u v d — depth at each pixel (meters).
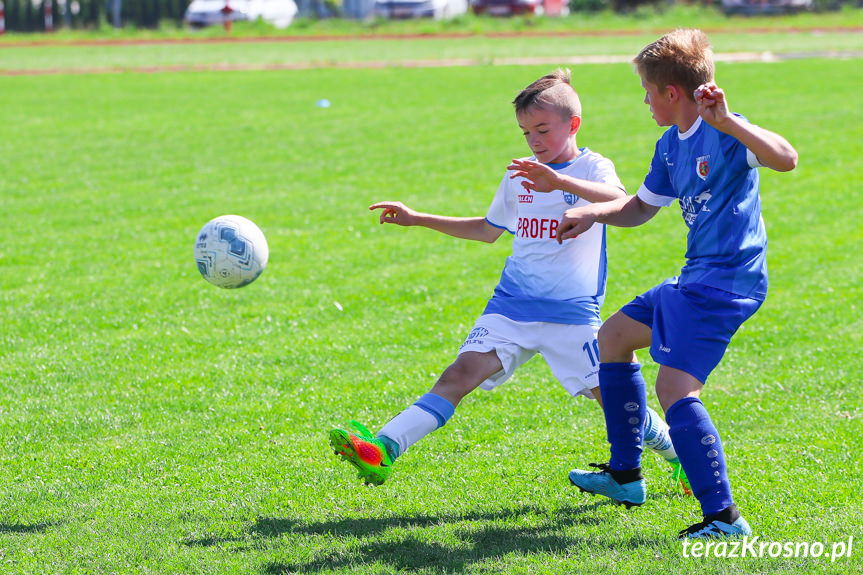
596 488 10.26
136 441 12.80
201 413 13.85
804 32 89.62
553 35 92.69
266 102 52.41
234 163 35.81
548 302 10.61
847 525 9.78
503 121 44.56
